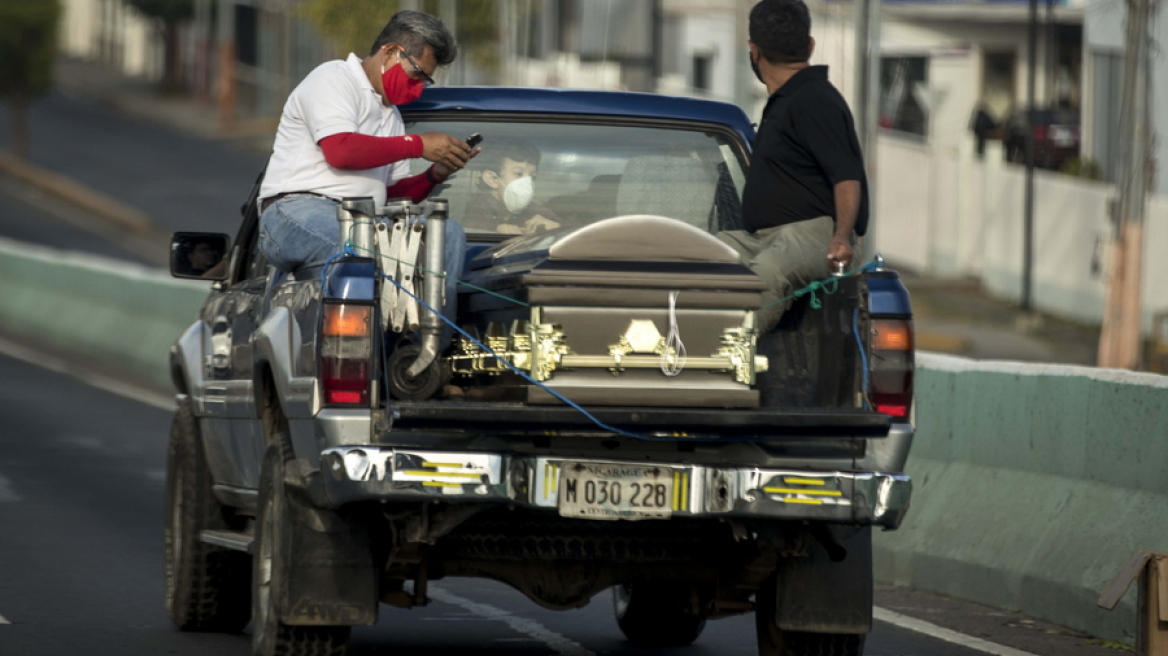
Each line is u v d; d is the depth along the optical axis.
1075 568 33.06
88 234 172.00
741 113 29.95
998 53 142.25
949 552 36.97
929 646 31.33
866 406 24.02
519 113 29.27
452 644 31.23
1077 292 108.62
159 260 155.88
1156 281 97.62
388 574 25.30
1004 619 34.12
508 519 24.92
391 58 27.31
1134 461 32.84
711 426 22.61
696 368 23.06
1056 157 127.69
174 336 86.56
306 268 26.14
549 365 22.67
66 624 31.69
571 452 23.14
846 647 26.20
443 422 22.17
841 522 23.50
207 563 31.14
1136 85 86.19
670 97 29.88
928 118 141.12
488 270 24.72
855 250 25.98
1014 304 114.12
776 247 25.75
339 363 23.08
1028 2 138.38
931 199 122.88
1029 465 35.81
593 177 29.25
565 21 189.62
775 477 23.27
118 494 50.81
